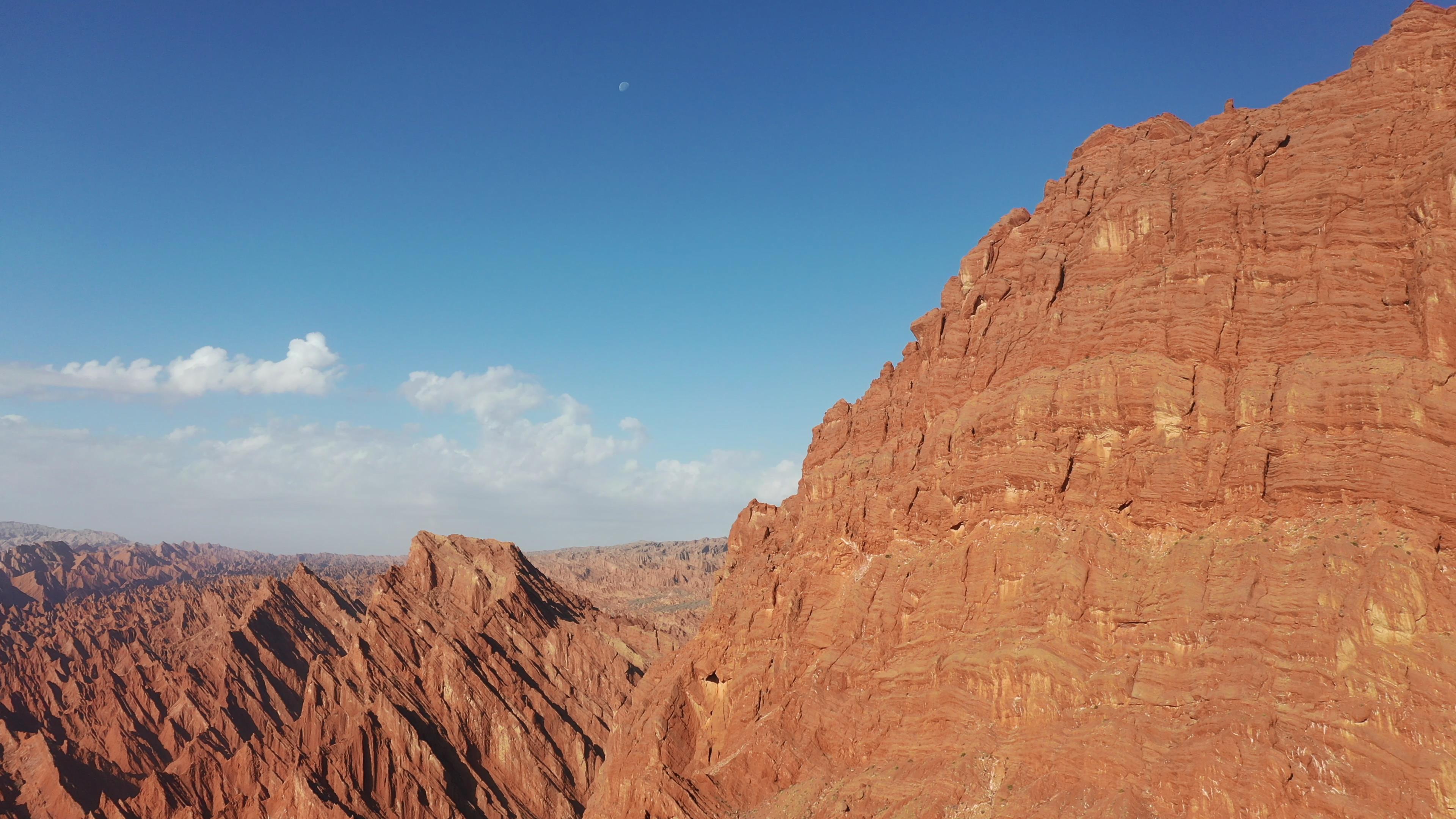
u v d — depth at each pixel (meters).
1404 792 45.97
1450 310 55.75
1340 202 63.06
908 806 61.59
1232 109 77.94
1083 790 54.84
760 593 90.69
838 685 75.44
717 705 89.19
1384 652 49.81
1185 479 61.91
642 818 80.38
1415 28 66.81
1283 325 62.44
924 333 90.69
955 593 70.00
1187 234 68.75
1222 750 50.38
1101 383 66.88
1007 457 70.25
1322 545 54.84
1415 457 54.09
